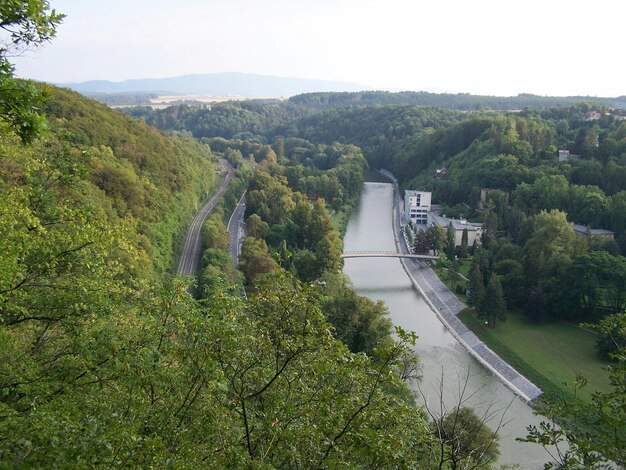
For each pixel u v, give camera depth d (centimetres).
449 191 15462
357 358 1344
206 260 7944
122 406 1486
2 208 1714
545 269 8219
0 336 1648
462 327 7794
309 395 1392
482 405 5566
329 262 8412
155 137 11869
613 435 1264
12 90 1265
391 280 10350
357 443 1274
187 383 1527
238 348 1348
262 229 10781
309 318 1343
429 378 6156
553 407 1447
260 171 15438
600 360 6531
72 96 10038
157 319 1712
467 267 10331
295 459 1335
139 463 1036
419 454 1508
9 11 1275
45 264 1798
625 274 7400
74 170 2228
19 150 2197
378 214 16338
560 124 17638
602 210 10850
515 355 6731
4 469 884
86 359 1700
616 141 13575
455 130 19462
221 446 1355
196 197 12300
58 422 996
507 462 4466
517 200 12175
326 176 16225
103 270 2084
